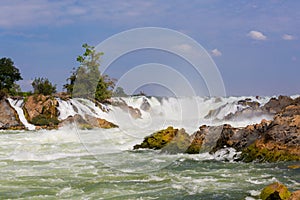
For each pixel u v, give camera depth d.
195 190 12.49
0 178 14.53
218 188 12.70
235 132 19.20
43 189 12.94
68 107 39.03
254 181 13.64
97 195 12.09
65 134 26.89
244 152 17.72
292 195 9.71
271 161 16.67
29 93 49.78
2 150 21.44
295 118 18.11
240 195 11.82
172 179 13.91
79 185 13.31
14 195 12.33
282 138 17.42
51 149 21.61
